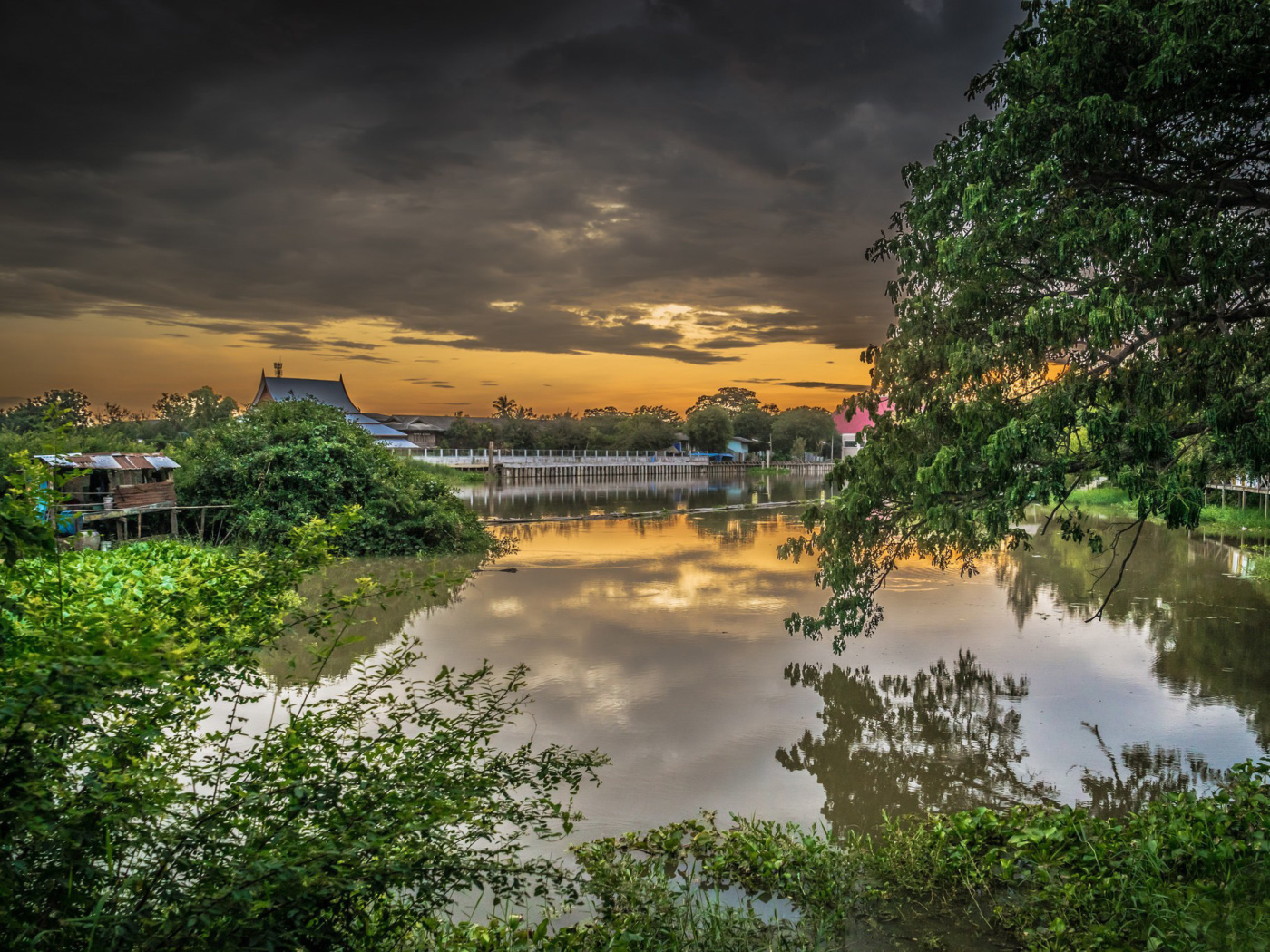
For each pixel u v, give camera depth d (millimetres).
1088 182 6746
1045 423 6301
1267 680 9453
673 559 20125
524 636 11680
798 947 4312
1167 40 5570
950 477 7383
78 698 2371
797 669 10016
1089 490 36375
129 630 2842
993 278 7188
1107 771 6992
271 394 68875
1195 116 6242
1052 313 6242
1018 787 6688
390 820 3086
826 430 100188
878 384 8875
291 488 20562
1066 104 6508
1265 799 5383
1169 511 5785
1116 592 14758
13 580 3188
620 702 8711
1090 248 6262
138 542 16078
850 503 8977
